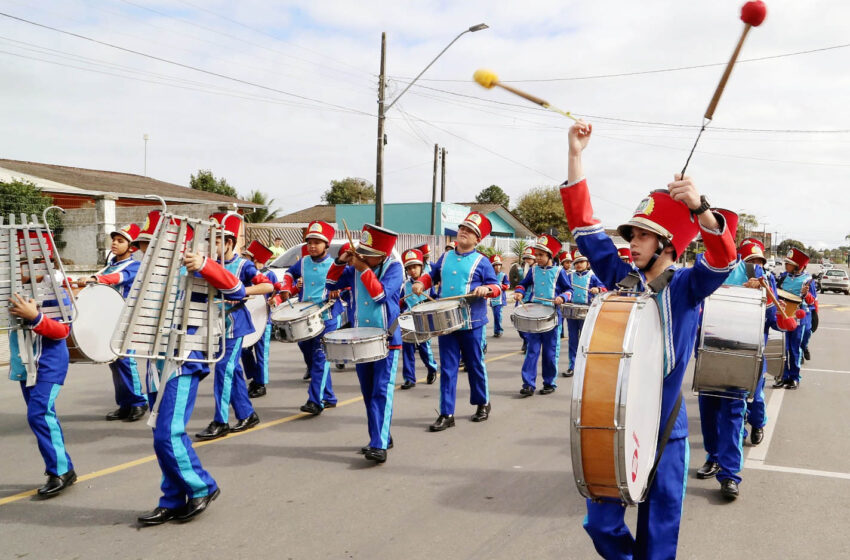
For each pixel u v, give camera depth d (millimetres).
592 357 2609
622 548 2963
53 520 4559
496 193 81750
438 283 7469
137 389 7234
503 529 4461
